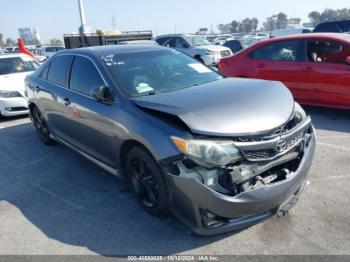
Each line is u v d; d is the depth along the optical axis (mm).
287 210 2947
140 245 2910
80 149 4406
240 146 2611
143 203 3369
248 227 2996
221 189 2641
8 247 3020
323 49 6133
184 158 2674
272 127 2738
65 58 4656
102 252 2861
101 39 14805
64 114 4461
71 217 3426
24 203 3797
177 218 3018
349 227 2924
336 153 4500
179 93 3375
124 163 3533
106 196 3795
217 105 2945
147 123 2996
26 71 8414
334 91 5926
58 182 4262
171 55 4355
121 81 3613
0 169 4852
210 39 29469
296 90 6441
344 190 3523
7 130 6820
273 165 2770
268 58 6816
